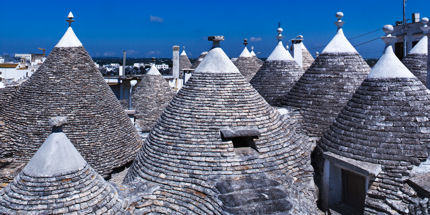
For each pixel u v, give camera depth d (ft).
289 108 69.87
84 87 67.21
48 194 38.81
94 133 65.05
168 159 48.44
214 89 51.67
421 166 48.42
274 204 41.29
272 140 50.31
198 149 47.98
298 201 44.42
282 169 48.78
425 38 90.89
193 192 45.44
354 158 51.19
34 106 64.64
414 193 46.34
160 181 47.42
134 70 240.12
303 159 52.03
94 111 66.49
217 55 53.83
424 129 49.62
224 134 47.73
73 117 64.39
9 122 65.00
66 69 67.21
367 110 52.90
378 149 49.93
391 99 52.13
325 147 55.52
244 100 51.47
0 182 56.34
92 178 41.52
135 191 45.93
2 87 90.17
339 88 67.72
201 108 50.55
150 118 101.19
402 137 49.62
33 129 63.36
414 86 52.75
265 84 88.07
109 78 153.48
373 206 48.06
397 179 47.83
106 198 41.19
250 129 49.34
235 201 41.45
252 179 45.73
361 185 53.01
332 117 65.72
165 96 106.42
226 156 47.37
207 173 46.34
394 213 46.21
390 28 54.08
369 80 55.11
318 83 69.56
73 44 69.46
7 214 37.96
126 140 69.36
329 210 53.72
